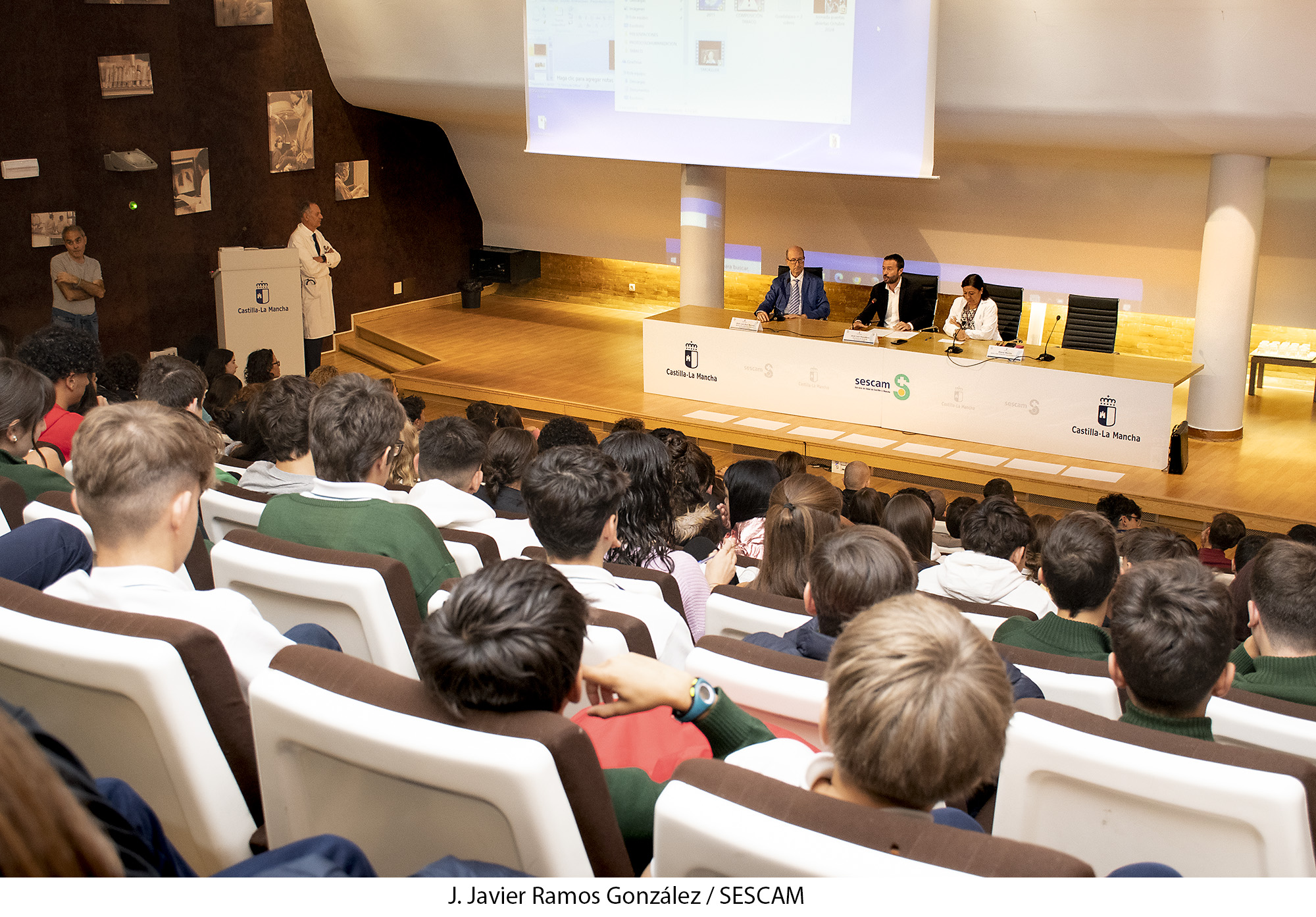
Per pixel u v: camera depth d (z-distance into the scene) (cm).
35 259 968
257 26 1130
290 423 313
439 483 324
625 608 219
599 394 1030
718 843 107
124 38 1008
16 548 202
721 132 947
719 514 449
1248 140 816
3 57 917
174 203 1077
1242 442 910
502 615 125
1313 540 503
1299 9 743
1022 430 874
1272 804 136
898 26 847
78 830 63
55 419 386
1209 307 893
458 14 1084
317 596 200
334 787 134
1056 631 245
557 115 1024
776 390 967
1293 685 231
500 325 1330
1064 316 1123
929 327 1066
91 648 141
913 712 106
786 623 233
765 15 900
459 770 118
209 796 147
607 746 163
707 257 1077
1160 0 783
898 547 199
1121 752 146
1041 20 834
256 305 1044
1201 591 179
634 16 958
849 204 1196
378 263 1334
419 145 1355
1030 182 1065
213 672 148
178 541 177
